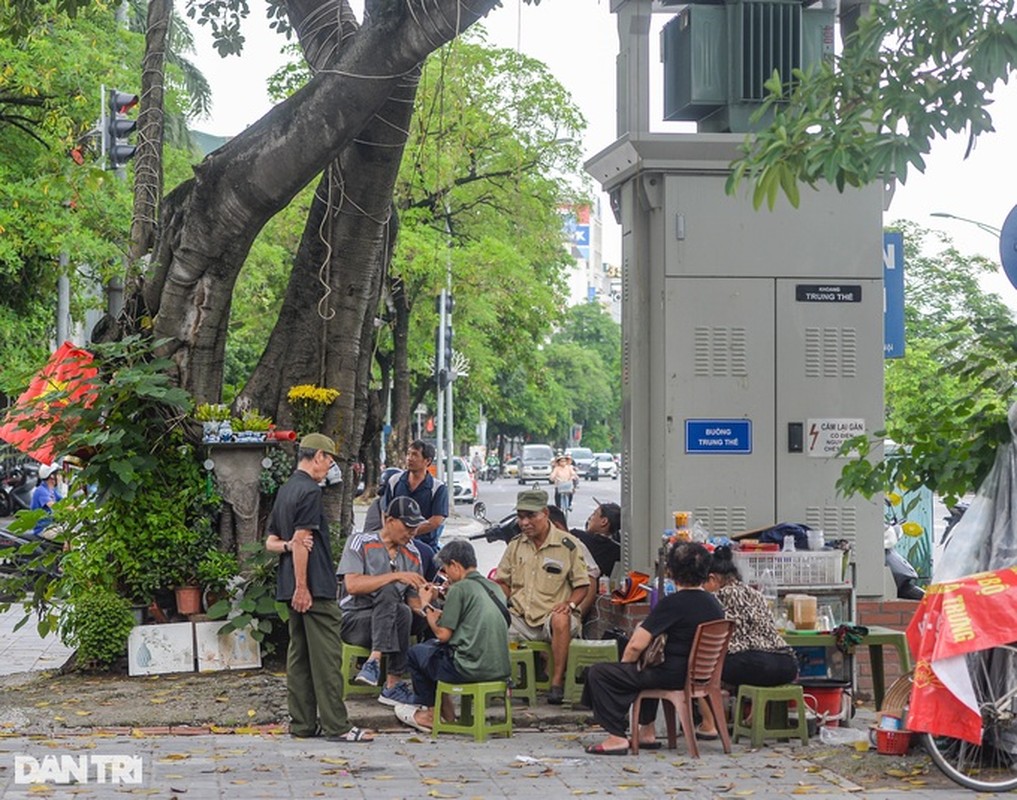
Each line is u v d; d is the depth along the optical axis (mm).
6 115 29062
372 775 8938
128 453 12578
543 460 85875
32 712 11047
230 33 16078
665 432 12219
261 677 12266
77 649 13062
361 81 12047
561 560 11578
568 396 115312
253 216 12898
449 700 10641
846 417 12398
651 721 10039
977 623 8523
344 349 13547
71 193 27016
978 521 9359
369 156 12953
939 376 10164
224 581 12789
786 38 12352
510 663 10633
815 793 8516
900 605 12289
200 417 12922
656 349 12391
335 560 13289
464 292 39219
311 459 10320
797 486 12336
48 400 12555
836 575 11305
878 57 9578
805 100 9680
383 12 11820
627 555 12625
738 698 10211
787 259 12367
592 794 8445
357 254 13422
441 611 10828
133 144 19875
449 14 11562
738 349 12297
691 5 12445
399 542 11281
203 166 12867
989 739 8820
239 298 38188
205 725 10688
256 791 8383
